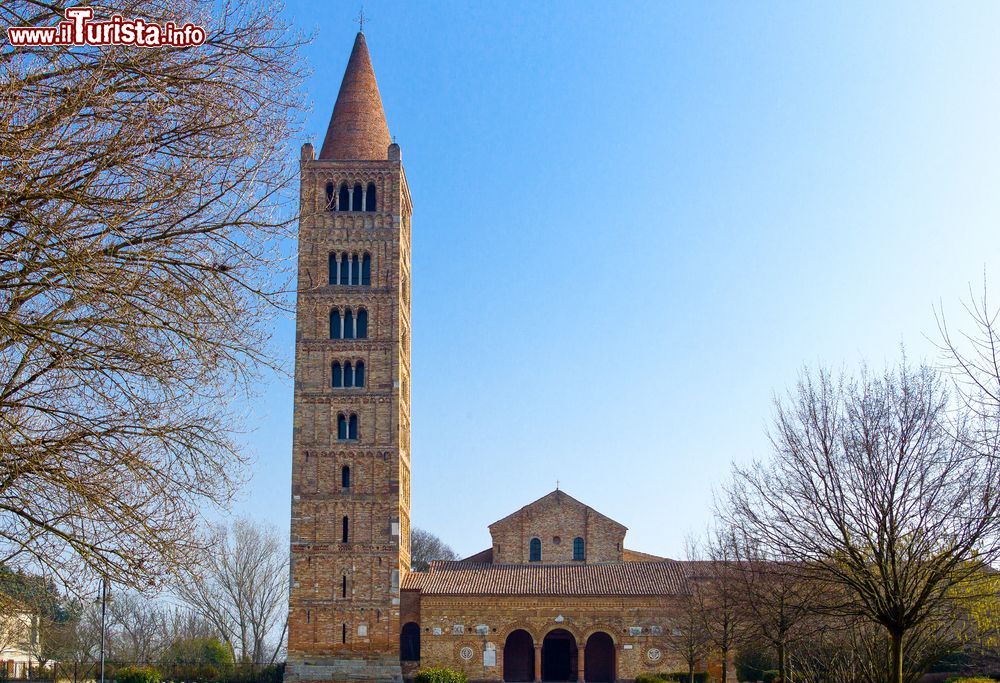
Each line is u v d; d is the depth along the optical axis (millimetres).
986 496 34625
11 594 29641
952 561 36562
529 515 123938
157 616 158875
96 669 108375
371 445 107625
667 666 107375
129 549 25094
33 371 24672
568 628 109062
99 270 22094
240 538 123938
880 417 40031
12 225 21578
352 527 106250
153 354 23828
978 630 47281
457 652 108938
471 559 128375
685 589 98375
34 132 21266
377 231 111188
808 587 54344
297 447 107562
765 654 78250
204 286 24578
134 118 22875
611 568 116875
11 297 22484
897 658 37906
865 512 39750
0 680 105938
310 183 111562
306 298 109812
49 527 24438
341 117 114125
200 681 111250
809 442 41812
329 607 104625
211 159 23938
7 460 22938
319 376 108938
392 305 110062
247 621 125625
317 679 103188
